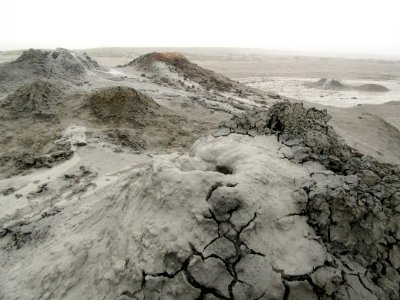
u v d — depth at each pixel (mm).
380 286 3113
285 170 3939
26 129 9656
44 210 5570
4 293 3777
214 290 2883
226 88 19750
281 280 2889
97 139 8523
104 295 3277
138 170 4711
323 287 2895
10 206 5883
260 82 32500
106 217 4270
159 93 14852
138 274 3154
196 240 3146
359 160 4785
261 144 4582
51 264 3930
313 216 3473
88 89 13789
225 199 3250
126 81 17281
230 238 3113
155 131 9664
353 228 3416
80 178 6691
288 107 5551
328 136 5102
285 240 3199
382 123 14477
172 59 22125
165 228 3332
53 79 15180
